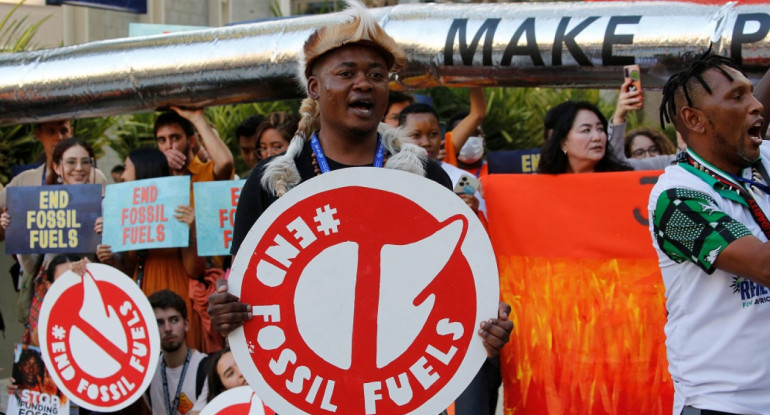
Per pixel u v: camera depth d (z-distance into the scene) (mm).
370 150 2590
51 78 4676
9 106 4785
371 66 2467
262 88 4371
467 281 2416
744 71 3611
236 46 4363
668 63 3701
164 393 4516
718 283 2564
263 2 12805
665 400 3805
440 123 4855
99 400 4422
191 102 4566
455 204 2422
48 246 4855
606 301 3873
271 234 2432
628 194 3857
